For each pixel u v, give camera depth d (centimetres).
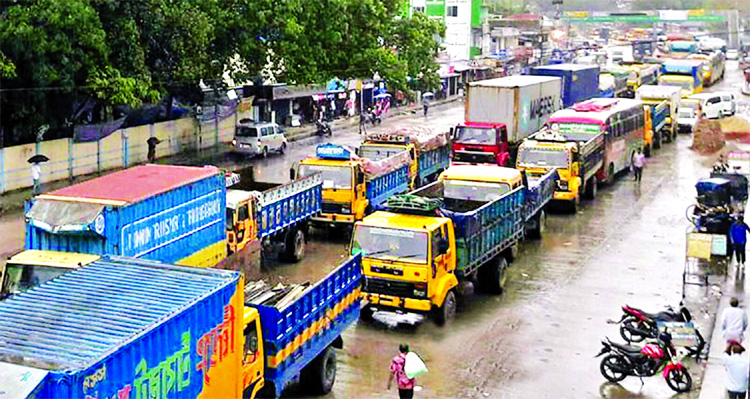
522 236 2528
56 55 3566
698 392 1662
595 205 3388
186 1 4038
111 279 1267
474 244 2075
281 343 1398
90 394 971
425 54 5453
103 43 3625
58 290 1218
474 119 3853
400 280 1911
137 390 1057
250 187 2688
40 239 1888
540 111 4200
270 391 1400
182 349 1145
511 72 8731
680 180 3922
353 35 4753
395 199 2031
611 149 3725
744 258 2506
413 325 2000
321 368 1572
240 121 4803
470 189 2448
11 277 1652
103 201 1895
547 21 12762
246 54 4372
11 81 3594
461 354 1827
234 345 1271
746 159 4000
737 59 13238
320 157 2777
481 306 2148
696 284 2348
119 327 1077
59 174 3853
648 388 1678
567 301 2195
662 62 8412
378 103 6594
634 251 2702
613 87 6228
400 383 1502
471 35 8869
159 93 3988
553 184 2986
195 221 2159
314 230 2945
